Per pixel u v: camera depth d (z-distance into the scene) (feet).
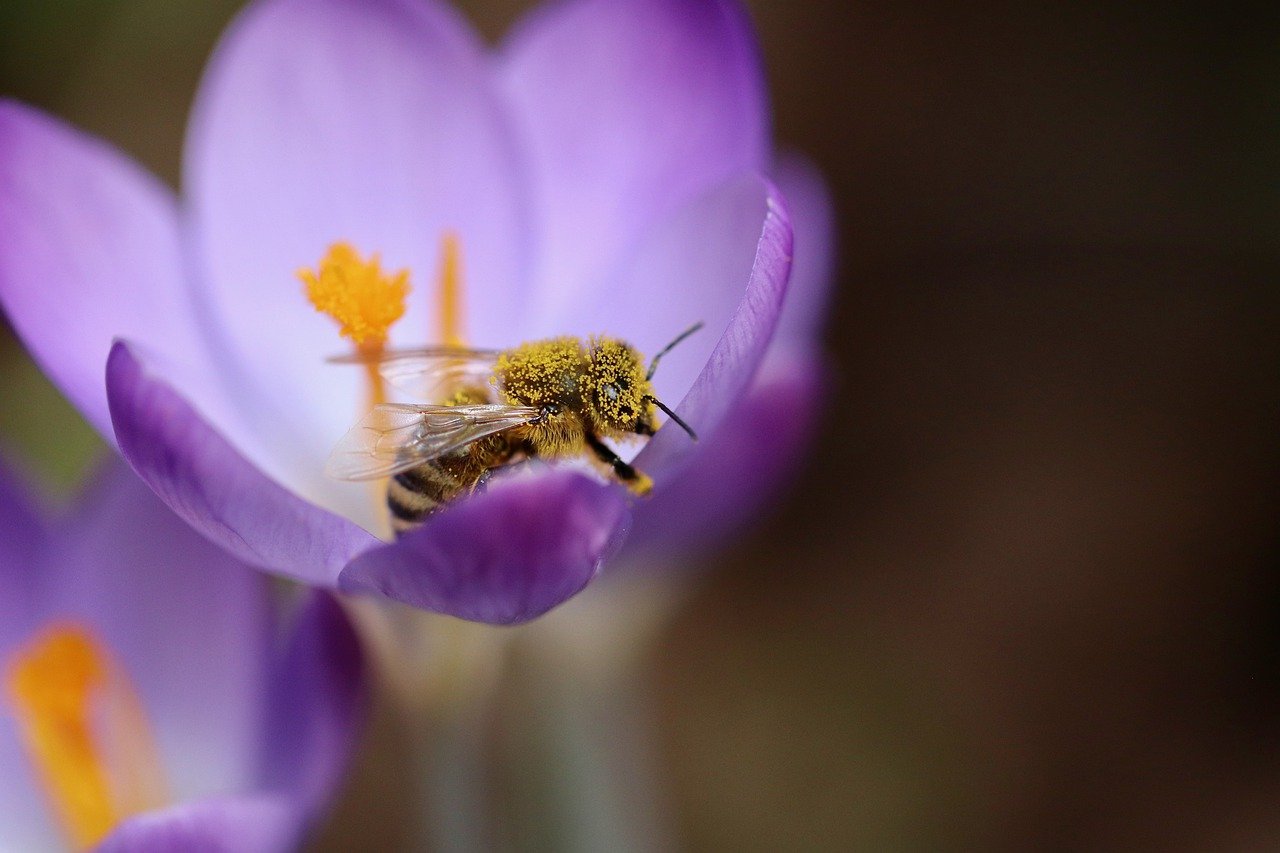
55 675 0.52
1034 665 0.71
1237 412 0.73
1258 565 0.71
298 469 0.54
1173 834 0.69
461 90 0.54
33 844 0.53
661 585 0.56
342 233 0.55
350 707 0.50
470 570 0.48
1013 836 0.69
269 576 0.53
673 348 0.52
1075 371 0.74
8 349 0.64
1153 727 0.70
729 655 0.71
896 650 0.71
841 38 0.77
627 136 0.55
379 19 0.54
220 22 0.69
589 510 0.48
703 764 0.69
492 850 0.60
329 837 0.67
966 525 0.72
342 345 0.55
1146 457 0.72
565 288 0.55
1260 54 0.74
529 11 0.75
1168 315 0.74
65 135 0.53
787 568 0.71
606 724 0.57
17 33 0.68
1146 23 0.76
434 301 0.55
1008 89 0.77
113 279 0.52
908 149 0.77
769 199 0.50
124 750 0.53
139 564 0.53
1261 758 0.70
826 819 0.69
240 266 0.54
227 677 0.53
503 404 0.52
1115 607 0.71
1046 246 0.75
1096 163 0.75
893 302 0.76
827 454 0.73
